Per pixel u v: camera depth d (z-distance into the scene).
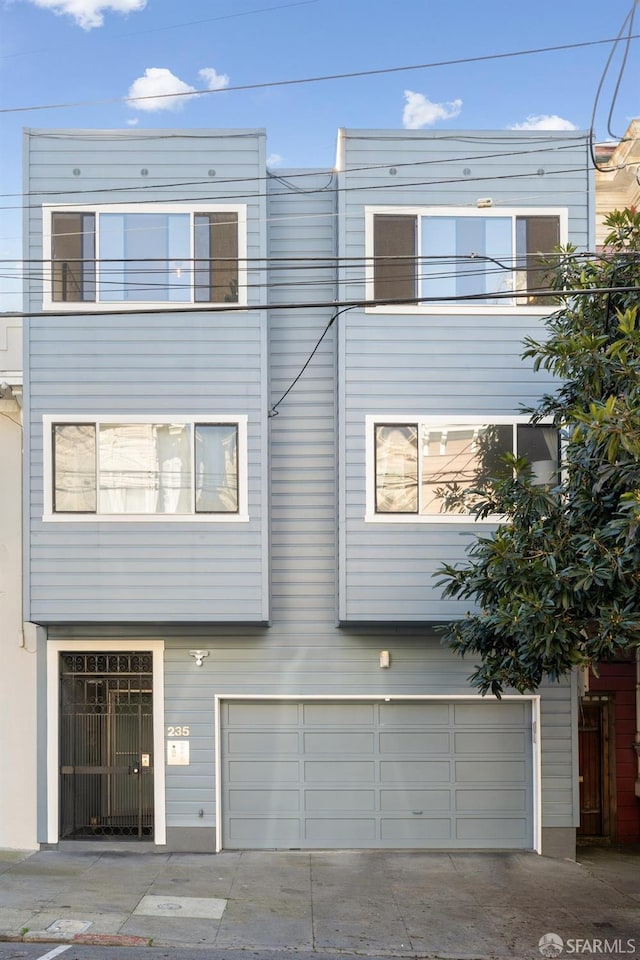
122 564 12.58
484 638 10.30
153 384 12.73
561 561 9.60
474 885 11.61
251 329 12.80
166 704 13.14
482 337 12.92
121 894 10.90
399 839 13.21
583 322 10.82
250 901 10.77
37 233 12.81
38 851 12.94
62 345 12.71
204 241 12.95
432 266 12.99
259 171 13.00
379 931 9.86
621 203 15.45
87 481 12.67
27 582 12.53
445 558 12.67
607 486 9.67
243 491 12.65
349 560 12.64
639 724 14.88
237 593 12.58
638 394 9.26
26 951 8.95
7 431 13.68
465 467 12.78
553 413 12.36
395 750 13.32
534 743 13.27
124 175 12.95
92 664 13.35
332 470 13.41
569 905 10.85
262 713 13.34
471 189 13.08
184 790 13.07
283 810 13.21
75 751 13.25
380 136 13.10
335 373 13.30
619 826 14.92
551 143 13.16
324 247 13.57
